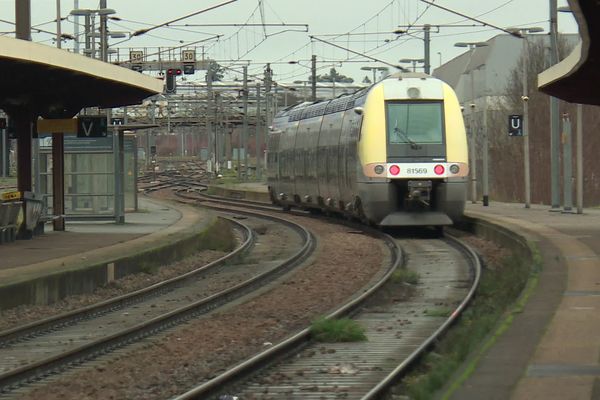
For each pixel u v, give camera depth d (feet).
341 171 400.67
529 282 195.21
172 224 383.45
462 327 170.50
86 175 391.45
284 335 172.76
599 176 606.55
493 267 264.72
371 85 383.45
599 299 170.09
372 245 336.70
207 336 172.24
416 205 360.48
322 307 205.57
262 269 285.64
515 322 147.13
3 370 145.07
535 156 630.33
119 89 304.71
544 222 350.02
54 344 166.71
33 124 333.01
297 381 133.39
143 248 276.82
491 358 119.85
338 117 414.82
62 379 136.67
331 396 123.95
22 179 314.14
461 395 100.42
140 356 153.58
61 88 290.15
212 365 145.59
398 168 355.77
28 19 295.48
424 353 146.82
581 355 120.57
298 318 192.24
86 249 274.77
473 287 217.36
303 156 481.46
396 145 358.23
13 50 211.00
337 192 414.21
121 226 372.38
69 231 345.51
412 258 294.87
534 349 125.08
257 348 160.25
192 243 324.19
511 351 124.16
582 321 146.41
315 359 149.18
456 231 395.96
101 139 389.19
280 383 132.26
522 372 111.14
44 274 211.82
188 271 285.02
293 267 284.00
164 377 137.28
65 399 124.16
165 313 201.57
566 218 375.04
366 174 358.84
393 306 207.10
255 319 191.52
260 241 382.01
